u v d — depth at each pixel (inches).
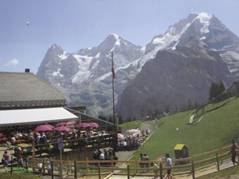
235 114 3053.6
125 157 2181.3
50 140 2042.3
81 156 2057.1
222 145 2410.2
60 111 2824.8
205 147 2549.2
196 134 2950.3
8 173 1390.3
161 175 1389.0
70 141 2054.6
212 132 2851.9
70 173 1514.5
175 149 1926.7
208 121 3221.0
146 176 1491.1
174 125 3668.8
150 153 2506.2
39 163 1540.4
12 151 1950.1
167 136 3117.6
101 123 3002.0
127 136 2637.8
